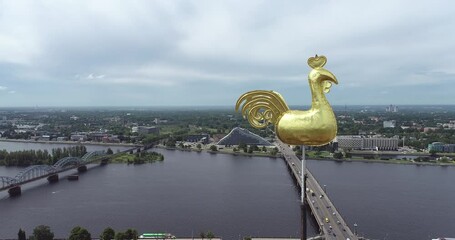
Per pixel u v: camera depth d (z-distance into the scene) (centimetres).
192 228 11144
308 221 12038
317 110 2417
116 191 15650
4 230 11150
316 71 2461
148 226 11319
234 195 14862
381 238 10488
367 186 16412
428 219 11956
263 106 2522
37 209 13175
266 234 10638
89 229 11125
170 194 15038
